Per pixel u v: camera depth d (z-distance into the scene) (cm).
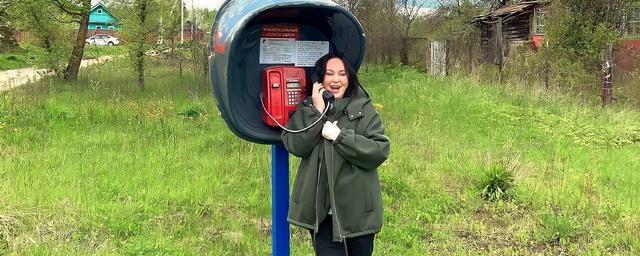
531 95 1257
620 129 952
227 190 593
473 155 773
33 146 771
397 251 451
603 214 539
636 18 1703
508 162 675
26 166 642
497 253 452
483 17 2698
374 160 298
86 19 1636
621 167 728
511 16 2478
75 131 877
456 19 2975
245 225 497
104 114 986
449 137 895
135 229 474
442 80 1559
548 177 655
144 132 875
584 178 648
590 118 1076
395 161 720
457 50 2155
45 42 1595
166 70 1986
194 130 898
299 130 301
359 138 295
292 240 470
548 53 1462
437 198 577
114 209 512
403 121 1016
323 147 301
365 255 314
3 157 693
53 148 755
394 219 522
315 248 316
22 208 485
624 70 1403
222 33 309
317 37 330
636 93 1305
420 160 742
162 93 1365
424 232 493
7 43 3102
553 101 1212
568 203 563
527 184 621
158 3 1530
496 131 942
